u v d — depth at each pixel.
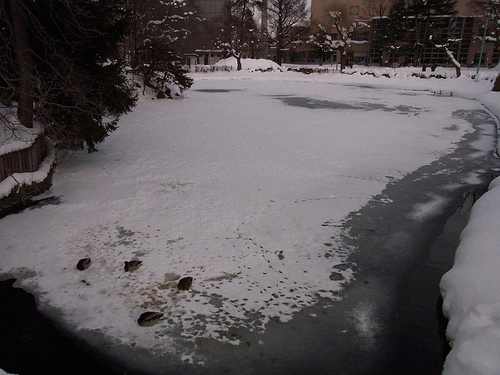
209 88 32.44
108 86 8.99
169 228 6.17
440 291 4.61
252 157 10.23
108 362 3.65
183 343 3.86
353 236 6.08
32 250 5.50
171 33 48.94
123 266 5.11
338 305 4.47
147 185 8.08
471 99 25.12
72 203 7.13
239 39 53.72
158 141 12.05
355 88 33.62
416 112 18.81
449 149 11.62
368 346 3.88
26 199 7.10
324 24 70.50
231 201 7.27
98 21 8.48
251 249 5.58
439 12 50.69
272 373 3.54
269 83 38.91
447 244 5.97
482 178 9.03
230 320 4.18
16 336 3.96
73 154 10.43
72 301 4.46
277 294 4.62
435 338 4.00
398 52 57.56
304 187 8.09
